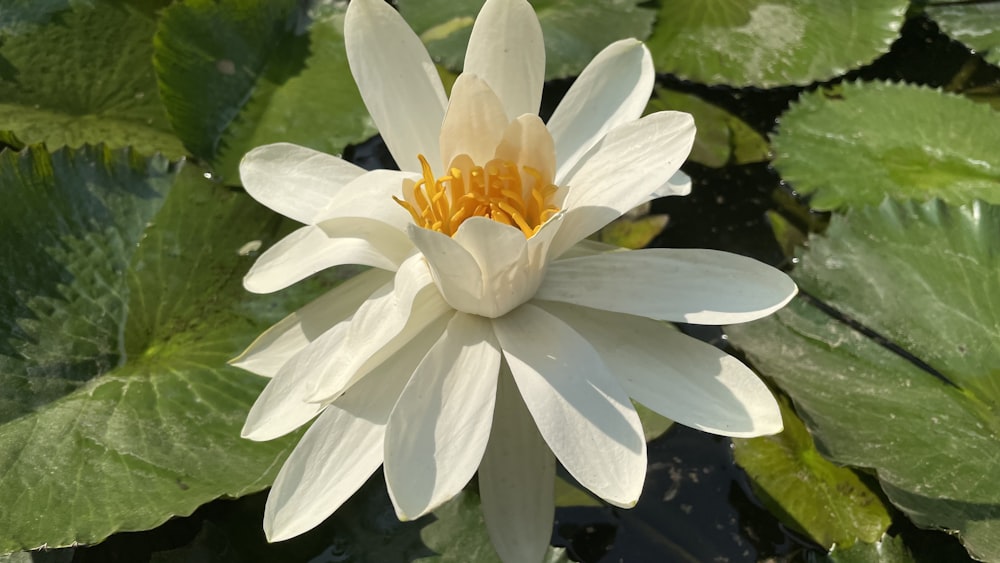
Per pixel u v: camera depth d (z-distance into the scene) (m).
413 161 0.54
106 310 0.57
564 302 0.53
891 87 0.68
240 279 0.59
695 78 0.68
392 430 0.49
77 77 0.65
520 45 0.54
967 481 0.53
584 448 0.49
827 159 0.65
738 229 0.64
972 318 0.57
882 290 0.59
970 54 0.70
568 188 0.52
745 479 0.56
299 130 0.64
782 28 0.70
